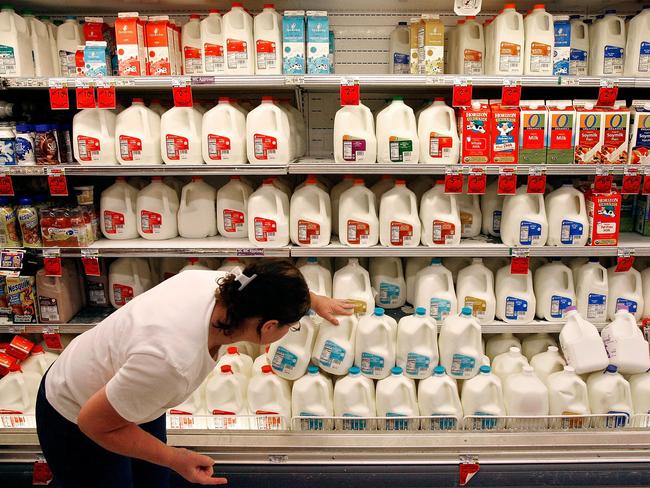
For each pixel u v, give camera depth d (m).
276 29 2.46
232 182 2.73
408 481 2.34
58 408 1.62
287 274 1.43
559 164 2.47
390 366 2.43
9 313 2.67
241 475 2.36
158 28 2.50
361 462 2.33
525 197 2.54
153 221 2.71
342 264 2.93
